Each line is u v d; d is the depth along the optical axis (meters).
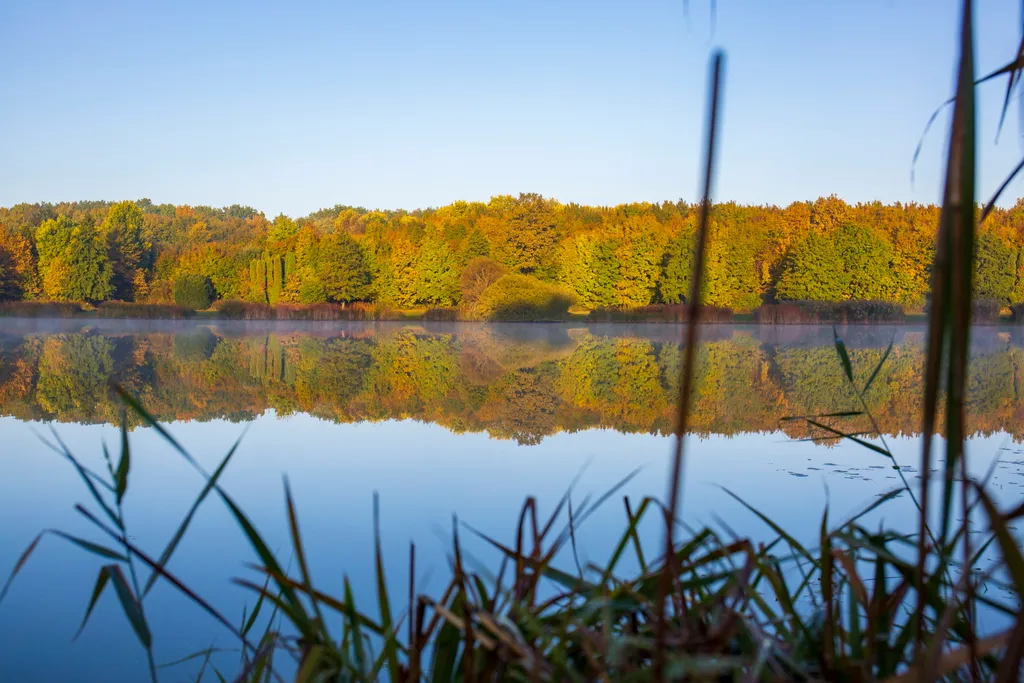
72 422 6.81
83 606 2.59
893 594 0.95
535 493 3.97
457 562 0.90
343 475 4.48
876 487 3.92
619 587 0.92
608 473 4.46
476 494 3.98
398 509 3.68
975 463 4.61
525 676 0.84
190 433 6.17
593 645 0.85
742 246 34.09
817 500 3.65
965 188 0.54
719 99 0.48
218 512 3.65
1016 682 0.57
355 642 0.86
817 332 25.75
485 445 5.54
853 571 0.85
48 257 40.59
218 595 2.64
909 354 16.03
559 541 0.95
